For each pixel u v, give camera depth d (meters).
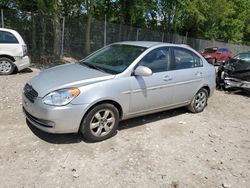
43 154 3.97
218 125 5.86
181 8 25.17
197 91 6.19
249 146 4.93
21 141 4.28
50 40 15.34
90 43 17.38
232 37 40.22
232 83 9.10
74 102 4.09
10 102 6.04
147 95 5.01
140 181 3.56
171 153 4.36
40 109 4.06
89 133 4.34
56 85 4.19
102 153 4.14
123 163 3.93
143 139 4.75
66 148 4.19
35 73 9.90
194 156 4.34
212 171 3.96
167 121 5.72
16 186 3.25
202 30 32.25
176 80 5.53
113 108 4.54
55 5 13.76
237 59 9.63
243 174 3.96
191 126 5.59
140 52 5.11
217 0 29.86
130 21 21.95
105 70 4.82
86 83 4.28
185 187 3.54
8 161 3.73
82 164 3.81
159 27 26.64
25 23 14.54
